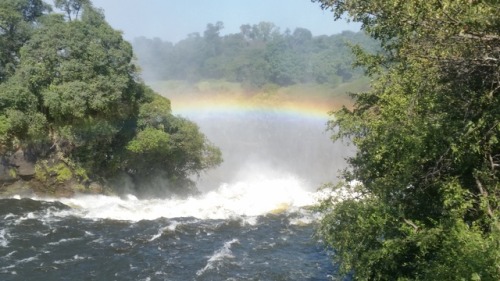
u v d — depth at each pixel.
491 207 12.04
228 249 27.23
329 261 25.72
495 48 11.09
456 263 10.58
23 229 28.44
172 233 29.41
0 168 35.09
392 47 16.06
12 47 37.97
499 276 9.78
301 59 149.12
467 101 12.28
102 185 38.62
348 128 18.38
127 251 26.14
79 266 23.95
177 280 22.91
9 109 34.38
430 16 11.47
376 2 12.37
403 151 13.44
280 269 24.59
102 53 36.47
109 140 38.41
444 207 12.75
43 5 40.16
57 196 36.25
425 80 12.55
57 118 36.19
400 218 13.66
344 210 15.54
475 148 11.67
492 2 10.87
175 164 42.47
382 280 14.67
